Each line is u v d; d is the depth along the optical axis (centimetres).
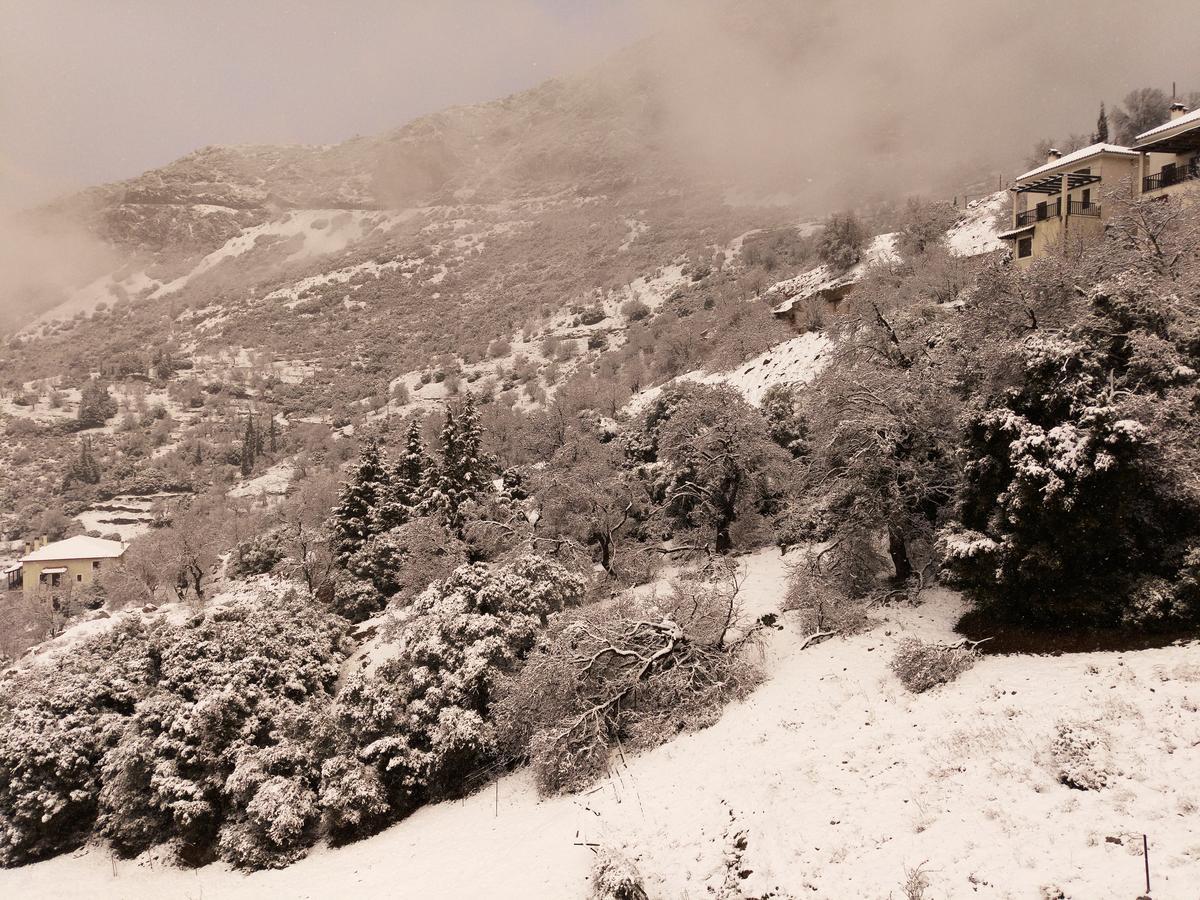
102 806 3119
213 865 2728
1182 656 1594
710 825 1678
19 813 3112
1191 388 1844
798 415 4425
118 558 9906
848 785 1611
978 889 1184
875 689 2005
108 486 14200
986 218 6275
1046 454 1869
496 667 2820
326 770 2686
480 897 1767
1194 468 1781
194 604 6250
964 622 2211
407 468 5878
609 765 2272
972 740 1569
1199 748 1289
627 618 2662
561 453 5797
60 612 7938
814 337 5825
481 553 4500
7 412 19550
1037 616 1950
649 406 5875
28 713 3356
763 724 2053
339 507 5528
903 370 2842
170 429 17788
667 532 4353
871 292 4969
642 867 1617
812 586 2633
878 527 2597
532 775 2544
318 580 5650
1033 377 1994
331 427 15975
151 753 2975
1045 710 1567
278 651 3475
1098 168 4056
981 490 2092
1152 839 1141
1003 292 2431
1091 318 2038
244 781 2761
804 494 3359
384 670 3045
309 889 2273
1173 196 3072
